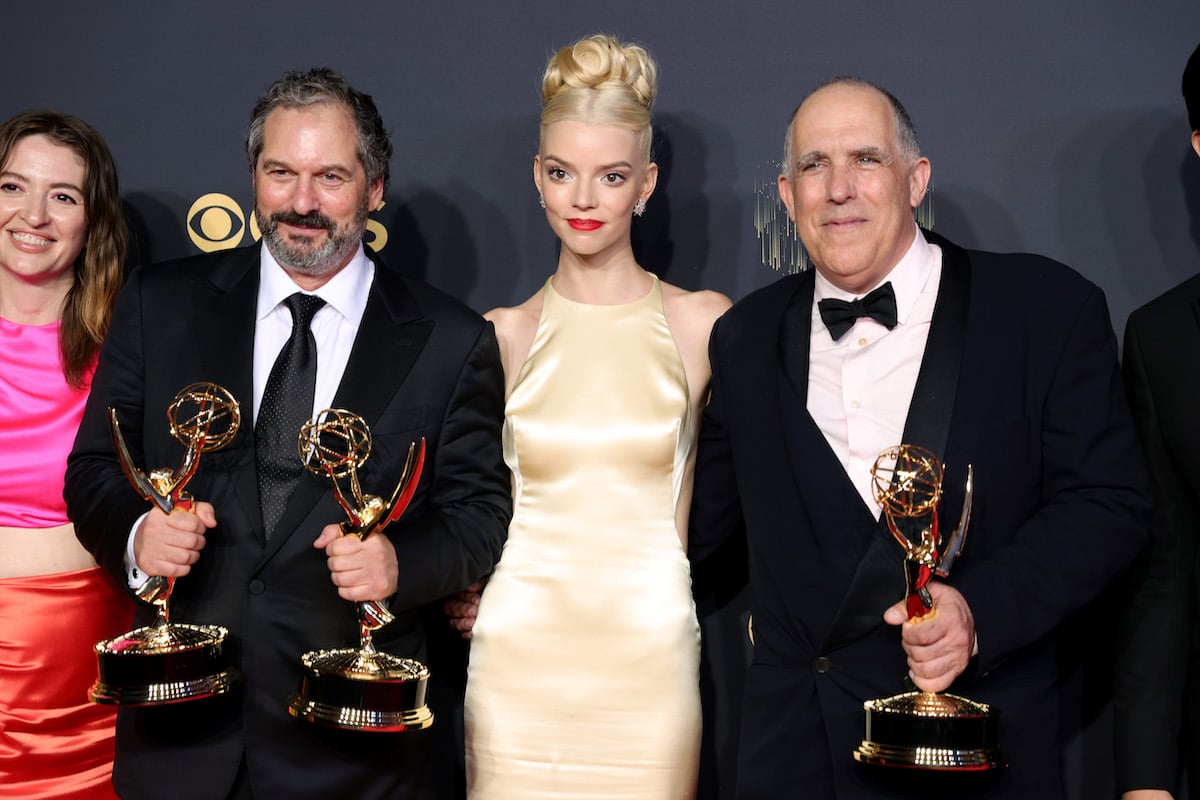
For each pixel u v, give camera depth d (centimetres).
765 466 210
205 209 284
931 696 180
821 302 210
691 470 243
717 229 273
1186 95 224
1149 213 261
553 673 233
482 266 280
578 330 242
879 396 204
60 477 247
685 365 241
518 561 237
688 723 233
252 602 207
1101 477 196
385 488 213
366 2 280
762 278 272
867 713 181
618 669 232
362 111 224
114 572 210
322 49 282
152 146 285
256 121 223
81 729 250
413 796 213
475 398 225
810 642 203
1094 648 259
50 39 286
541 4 276
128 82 285
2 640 245
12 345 250
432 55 279
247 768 207
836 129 206
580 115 229
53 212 248
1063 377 199
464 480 224
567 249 244
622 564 234
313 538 209
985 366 199
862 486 202
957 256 212
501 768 233
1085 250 263
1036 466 200
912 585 179
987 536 196
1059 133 263
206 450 209
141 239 284
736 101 272
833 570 199
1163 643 211
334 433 205
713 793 272
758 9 271
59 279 255
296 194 215
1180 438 209
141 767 207
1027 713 195
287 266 219
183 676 192
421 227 281
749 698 210
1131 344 217
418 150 280
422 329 222
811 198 208
